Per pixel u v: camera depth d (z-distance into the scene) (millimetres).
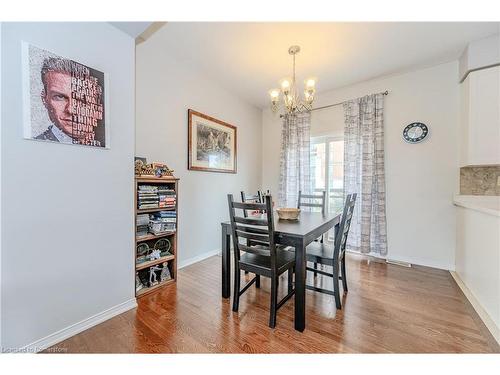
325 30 2127
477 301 1950
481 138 2314
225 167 3527
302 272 1574
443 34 2180
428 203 2838
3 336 1242
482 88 2293
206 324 1646
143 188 2078
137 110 2318
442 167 2752
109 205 1715
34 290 1341
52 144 1400
